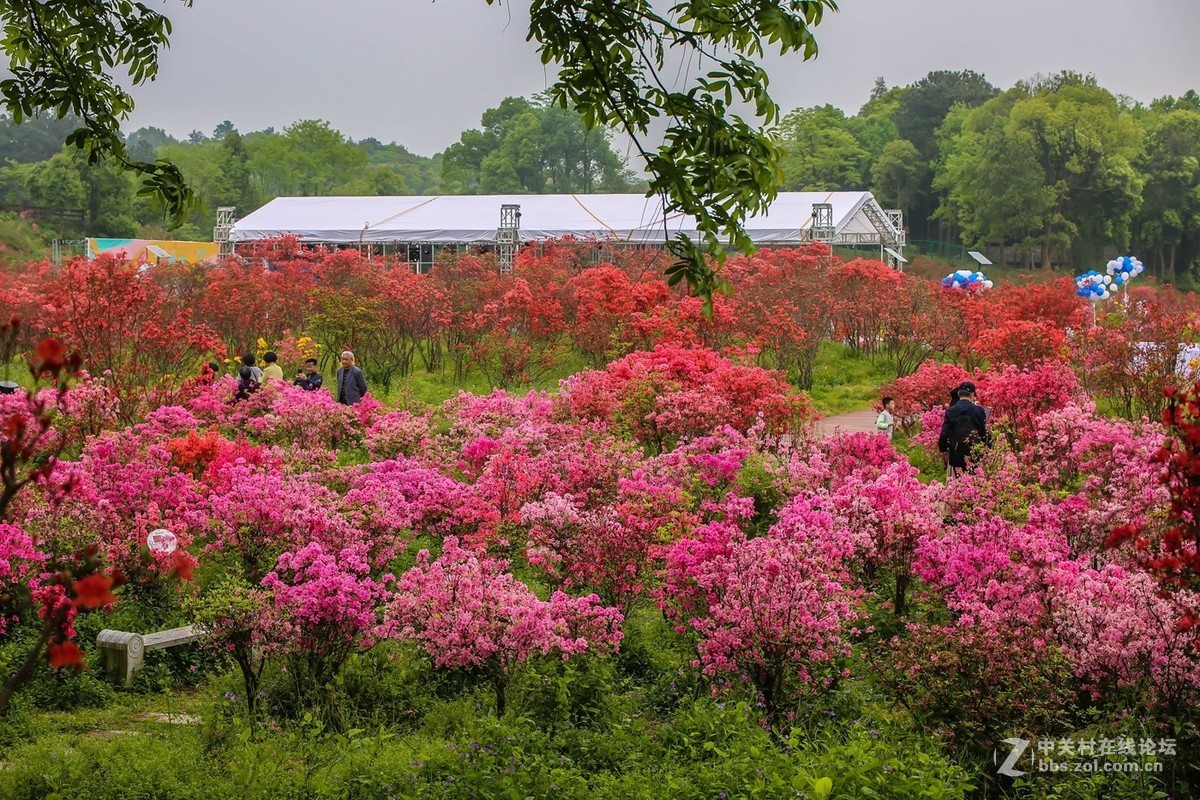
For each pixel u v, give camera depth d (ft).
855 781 22.94
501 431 51.31
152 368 61.77
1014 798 24.18
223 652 31.07
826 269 108.17
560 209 160.45
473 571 29.40
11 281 100.07
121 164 29.96
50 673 29.94
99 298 59.31
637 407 53.67
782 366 87.51
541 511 35.27
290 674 29.58
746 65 24.63
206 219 295.69
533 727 27.12
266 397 57.06
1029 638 27.04
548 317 86.84
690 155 24.89
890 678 28.14
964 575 31.76
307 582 29.53
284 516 34.68
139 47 31.24
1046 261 261.44
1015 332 70.18
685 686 29.99
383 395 75.56
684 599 32.22
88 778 24.29
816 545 31.19
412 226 155.53
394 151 630.74
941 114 360.28
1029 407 54.24
